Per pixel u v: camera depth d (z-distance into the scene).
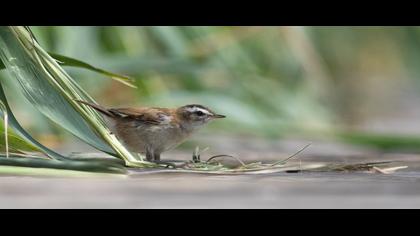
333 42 21.45
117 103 15.48
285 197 6.81
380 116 21.27
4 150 9.27
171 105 15.75
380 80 23.89
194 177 8.39
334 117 20.48
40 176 8.04
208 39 16.25
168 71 15.25
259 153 12.91
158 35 15.79
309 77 17.92
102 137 8.86
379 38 22.77
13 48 8.80
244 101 16.72
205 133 15.70
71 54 14.71
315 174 9.04
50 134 13.98
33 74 8.79
